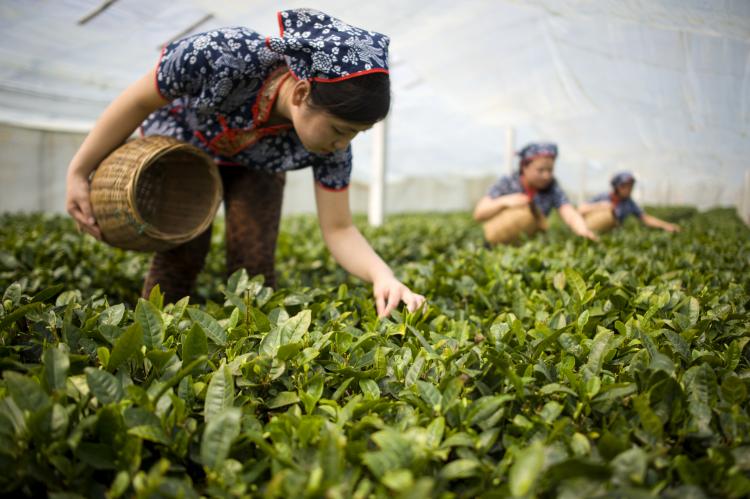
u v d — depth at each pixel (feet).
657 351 5.25
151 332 5.32
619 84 16.78
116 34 18.56
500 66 20.02
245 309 6.66
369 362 5.47
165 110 8.77
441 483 3.65
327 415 4.61
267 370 5.01
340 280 10.99
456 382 4.52
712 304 7.20
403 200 91.40
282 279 10.46
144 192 8.96
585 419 4.61
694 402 4.45
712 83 13.17
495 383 5.02
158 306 6.45
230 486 3.68
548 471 3.50
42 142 44.11
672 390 4.49
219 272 12.75
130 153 7.63
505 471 3.91
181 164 9.11
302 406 4.93
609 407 4.55
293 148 8.21
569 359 5.22
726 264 10.65
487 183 94.17
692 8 9.11
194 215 8.87
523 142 50.78
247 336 5.87
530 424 4.26
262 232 9.23
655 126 19.30
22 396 3.94
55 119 37.68
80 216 8.07
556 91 20.59
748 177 20.25
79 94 29.40
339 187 8.46
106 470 4.10
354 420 4.59
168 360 4.89
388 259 13.70
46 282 9.52
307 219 27.84
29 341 5.50
